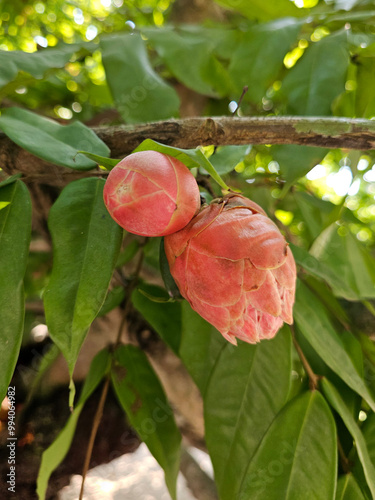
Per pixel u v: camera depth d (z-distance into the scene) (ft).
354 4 1.03
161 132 0.60
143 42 0.93
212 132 0.58
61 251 0.53
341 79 0.84
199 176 0.68
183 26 1.04
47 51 0.82
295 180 0.71
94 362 0.78
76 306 0.49
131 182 0.48
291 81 0.86
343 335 0.86
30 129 0.58
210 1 1.36
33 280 1.22
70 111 1.33
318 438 0.66
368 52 0.96
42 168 0.65
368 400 0.70
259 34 0.92
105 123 1.26
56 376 1.12
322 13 0.99
